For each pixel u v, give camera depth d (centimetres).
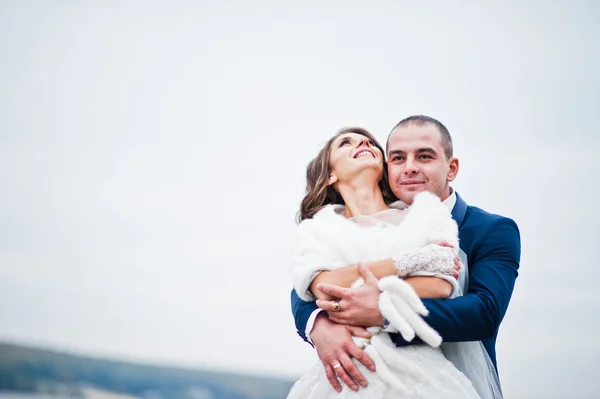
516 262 342
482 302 314
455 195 362
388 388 304
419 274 313
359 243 323
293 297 353
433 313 305
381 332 311
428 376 301
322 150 372
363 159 355
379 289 308
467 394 304
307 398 325
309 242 332
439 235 322
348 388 308
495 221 351
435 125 349
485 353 340
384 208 353
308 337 326
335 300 320
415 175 343
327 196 371
